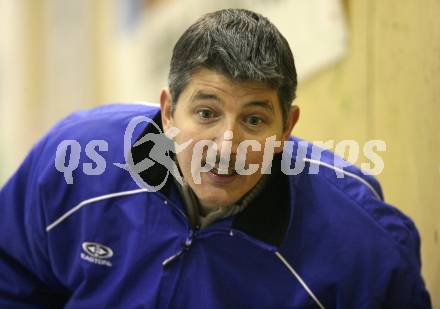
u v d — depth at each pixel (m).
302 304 3.40
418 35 4.40
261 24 3.13
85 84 15.09
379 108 5.11
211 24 3.12
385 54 5.00
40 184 3.74
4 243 4.00
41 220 3.79
